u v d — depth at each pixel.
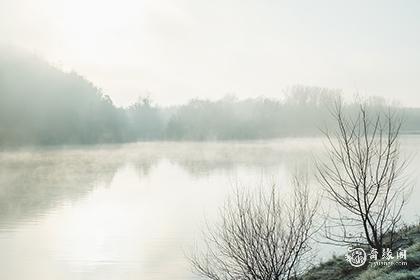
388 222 16.67
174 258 21.72
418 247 11.73
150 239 27.08
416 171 35.19
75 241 28.05
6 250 25.95
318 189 20.95
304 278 13.47
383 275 10.64
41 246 26.91
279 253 12.80
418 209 22.02
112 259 23.36
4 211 39.91
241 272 12.96
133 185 58.00
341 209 20.00
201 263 16.14
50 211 39.81
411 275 9.93
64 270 22.16
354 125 13.16
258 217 12.83
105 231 30.70
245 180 50.91
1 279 20.73
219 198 41.09
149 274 20.12
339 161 15.02
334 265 13.86
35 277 21.16
